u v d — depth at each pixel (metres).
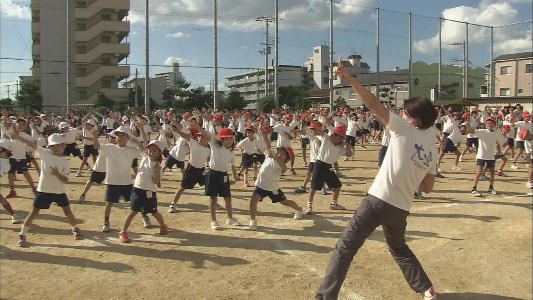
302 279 5.09
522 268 5.33
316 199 9.55
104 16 55.44
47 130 17.97
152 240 6.56
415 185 3.96
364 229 4.02
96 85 55.44
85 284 4.95
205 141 8.09
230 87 101.19
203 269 5.39
